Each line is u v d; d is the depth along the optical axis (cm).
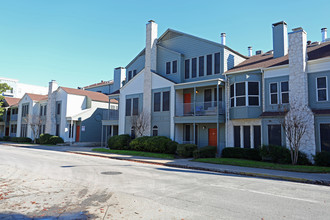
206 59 2192
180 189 805
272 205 638
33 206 613
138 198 687
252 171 1221
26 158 1655
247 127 1856
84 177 1000
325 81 1530
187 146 1856
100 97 3553
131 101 2584
